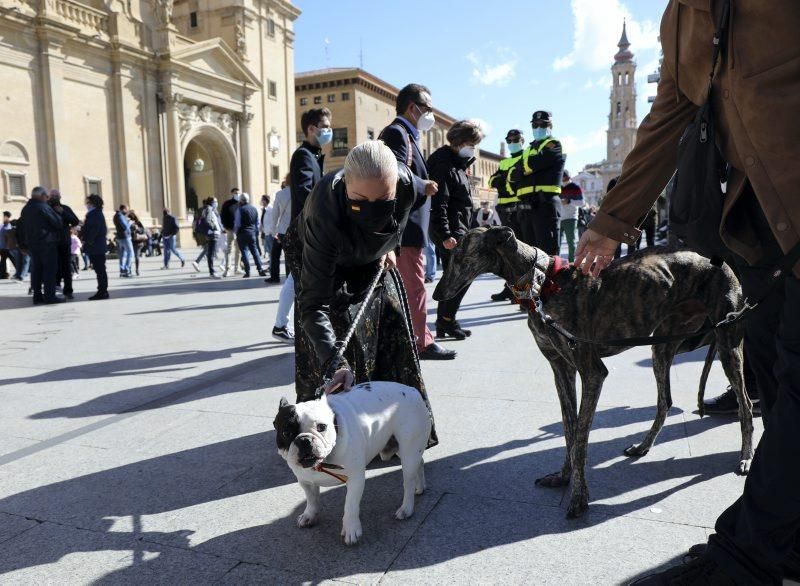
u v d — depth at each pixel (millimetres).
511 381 4586
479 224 17375
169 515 2670
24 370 5340
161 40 30891
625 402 4090
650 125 2266
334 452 2270
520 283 2729
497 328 6742
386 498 2814
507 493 2822
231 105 35656
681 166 2033
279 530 2529
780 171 1681
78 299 10695
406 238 5016
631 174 2318
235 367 5285
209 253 14727
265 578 2186
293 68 43094
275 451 3381
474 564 2246
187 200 39188
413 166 4734
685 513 2588
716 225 1959
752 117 1715
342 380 2543
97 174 28156
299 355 3207
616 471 3035
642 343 2455
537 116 7465
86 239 10406
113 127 28969
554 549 2334
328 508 2719
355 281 3029
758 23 1706
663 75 2221
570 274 2703
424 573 2193
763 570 1804
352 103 55469
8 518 2658
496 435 3525
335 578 2174
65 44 26266
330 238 2570
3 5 23594
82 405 4266
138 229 25094
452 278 2877
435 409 3992
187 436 3629
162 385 4750
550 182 7391
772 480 1724
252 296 10422
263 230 14953
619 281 2713
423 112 4848
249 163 37375
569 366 2857
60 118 26047
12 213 24391
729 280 2846
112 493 2893
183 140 32500
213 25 37656
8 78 24203
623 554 2287
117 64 28750
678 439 3420
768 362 2102
